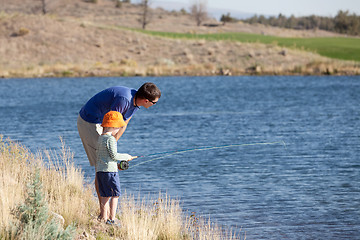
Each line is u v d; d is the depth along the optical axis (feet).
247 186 38.04
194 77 174.60
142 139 59.98
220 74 185.88
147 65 196.85
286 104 99.19
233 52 213.25
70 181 29.32
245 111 88.63
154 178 40.16
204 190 36.60
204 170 43.27
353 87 135.85
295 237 27.20
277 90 128.57
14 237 19.30
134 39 224.74
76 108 91.81
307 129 67.82
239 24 426.51
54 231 19.69
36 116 80.53
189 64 200.85
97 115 23.45
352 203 33.81
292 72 187.42
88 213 25.21
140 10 453.58
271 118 79.36
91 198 27.86
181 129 68.18
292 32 416.26
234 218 30.22
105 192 23.48
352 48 227.81
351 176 41.47
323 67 187.21
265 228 28.58
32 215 20.18
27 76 173.17
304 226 29.01
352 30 433.48
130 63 195.31
